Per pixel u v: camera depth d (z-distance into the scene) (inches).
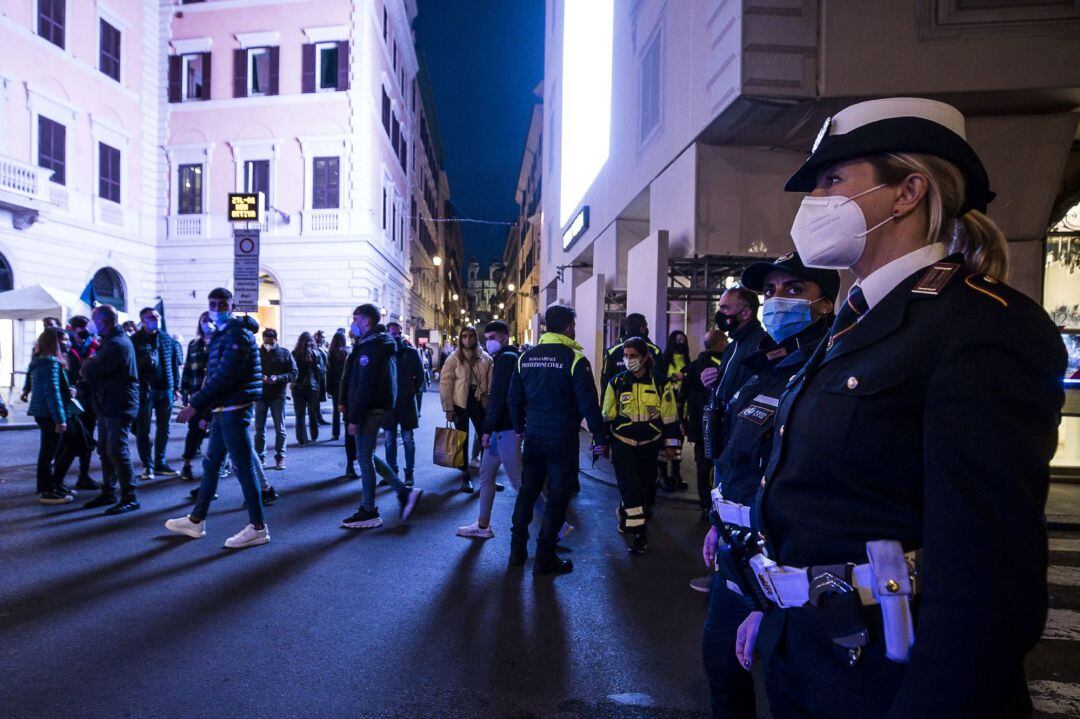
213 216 882.8
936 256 42.4
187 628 132.3
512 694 110.0
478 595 154.6
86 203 764.0
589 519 230.7
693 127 344.2
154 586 154.7
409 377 278.7
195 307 880.3
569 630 136.1
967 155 42.1
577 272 744.3
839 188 46.2
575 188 710.5
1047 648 135.9
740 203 350.3
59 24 722.2
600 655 125.1
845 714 39.9
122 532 198.1
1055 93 281.3
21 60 669.9
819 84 290.0
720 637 72.3
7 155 631.8
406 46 1208.8
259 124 879.1
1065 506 257.6
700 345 379.6
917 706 32.3
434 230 1979.6
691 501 256.7
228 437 184.7
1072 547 209.8
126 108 829.2
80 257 751.7
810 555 42.1
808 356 72.7
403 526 213.3
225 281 877.8
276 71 879.7
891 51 284.0
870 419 38.4
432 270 1927.9
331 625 135.4
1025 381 33.0
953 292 37.8
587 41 650.8
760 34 288.2
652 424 194.9
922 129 42.7
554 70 909.2
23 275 676.1
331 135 869.2
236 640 127.4
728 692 72.2
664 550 194.4
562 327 178.2
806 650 43.4
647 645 130.0
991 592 30.9
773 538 46.4
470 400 289.9
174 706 103.5
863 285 44.5
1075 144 321.4
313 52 875.4
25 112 675.4
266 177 880.3
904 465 37.8
